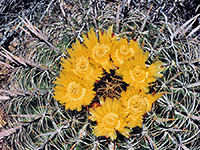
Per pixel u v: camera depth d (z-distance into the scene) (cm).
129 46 37
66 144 40
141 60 35
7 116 46
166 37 44
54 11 55
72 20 47
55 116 41
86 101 36
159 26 46
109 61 37
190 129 40
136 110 35
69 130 40
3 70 62
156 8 52
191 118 40
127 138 39
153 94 37
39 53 44
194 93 40
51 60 43
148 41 43
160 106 40
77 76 37
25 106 43
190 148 42
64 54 43
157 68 36
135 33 43
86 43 37
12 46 65
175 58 42
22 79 45
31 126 42
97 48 36
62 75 36
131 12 46
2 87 55
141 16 46
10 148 47
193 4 60
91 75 37
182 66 42
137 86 36
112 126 35
